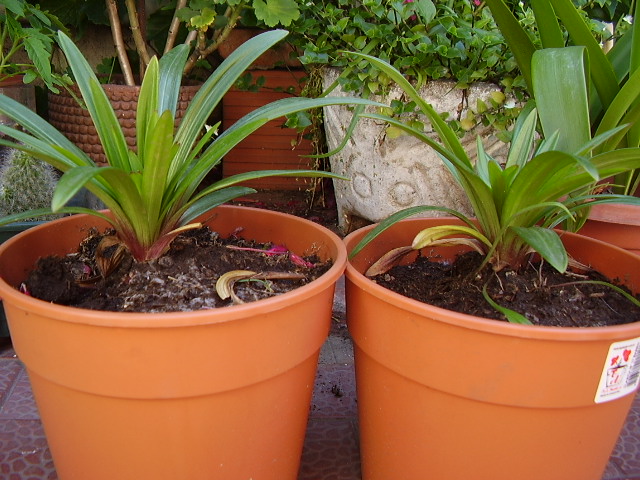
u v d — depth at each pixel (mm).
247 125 837
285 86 2365
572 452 841
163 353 724
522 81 1592
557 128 987
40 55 1540
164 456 802
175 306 833
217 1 1750
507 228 948
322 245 1064
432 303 970
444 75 1670
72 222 1078
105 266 916
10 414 1218
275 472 915
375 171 1858
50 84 1573
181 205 936
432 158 1773
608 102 1291
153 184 820
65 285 906
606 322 908
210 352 739
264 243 1161
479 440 838
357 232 1104
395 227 1174
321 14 1788
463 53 1621
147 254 928
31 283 903
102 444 804
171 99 1013
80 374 749
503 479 855
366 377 960
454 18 1643
